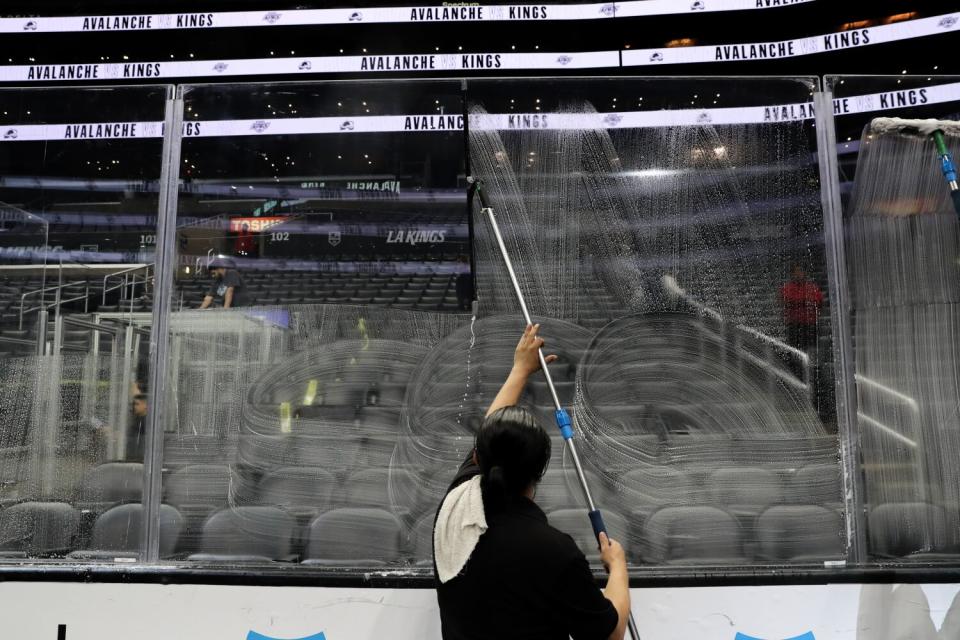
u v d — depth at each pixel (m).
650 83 2.12
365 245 2.08
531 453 1.40
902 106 2.08
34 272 2.12
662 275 2.05
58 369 2.09
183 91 2.17
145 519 1.99
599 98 2.12
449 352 2.03
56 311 2.10
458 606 1.35
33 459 2.04
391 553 1.95
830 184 2.05
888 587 1.83
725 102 2.10
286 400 2.03
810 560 1.92
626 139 2.10
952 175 1.88
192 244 2.10
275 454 2.01
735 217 2.06
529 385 2.01
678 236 2.06
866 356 1.99
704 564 1.91
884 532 1.93
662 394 2.00
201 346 2.06
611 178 2.09
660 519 1.94
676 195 2.08
